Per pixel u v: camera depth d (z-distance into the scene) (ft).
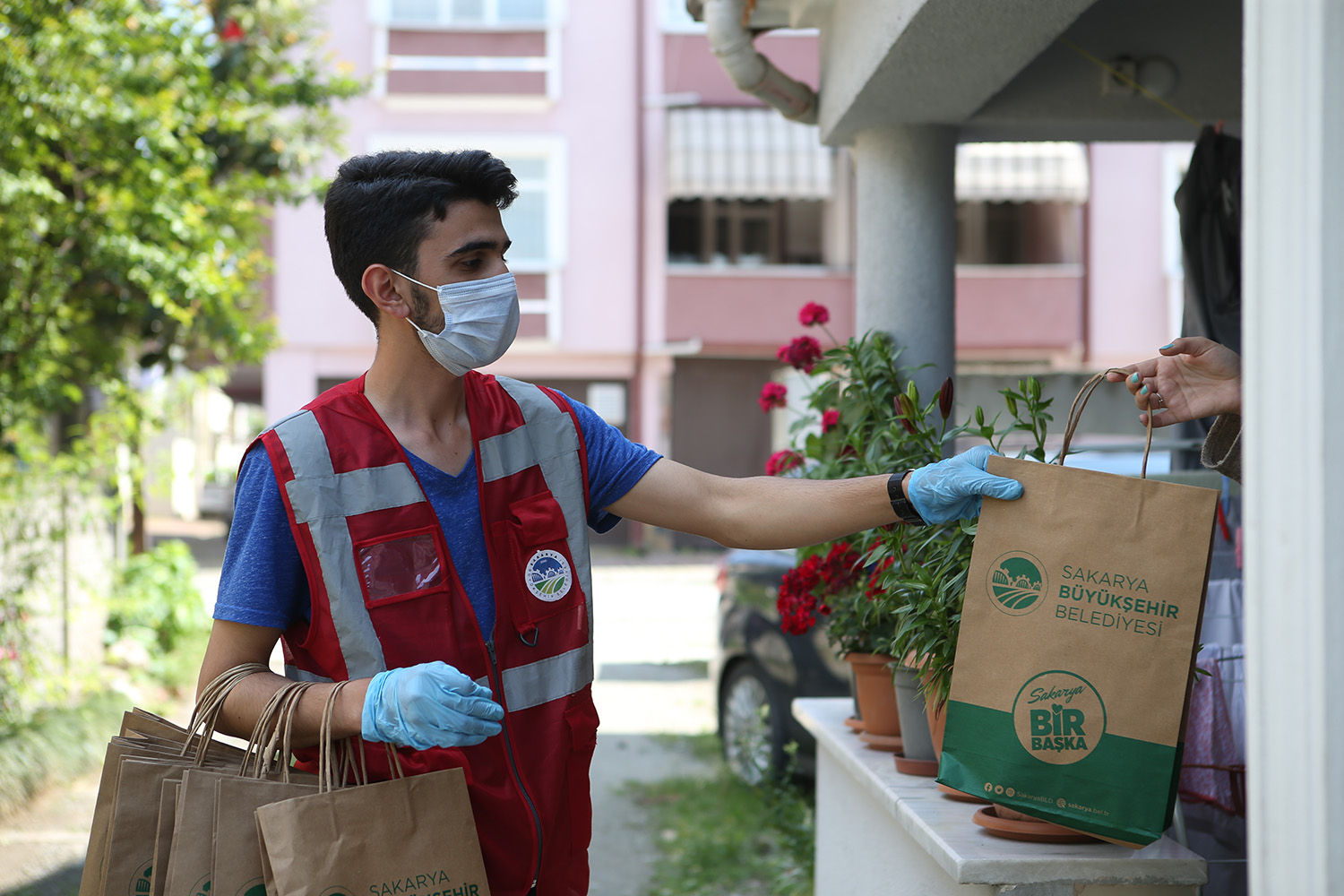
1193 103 10.98
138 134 19.34
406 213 5.51
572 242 56.13
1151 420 5.76
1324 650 3.57
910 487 5.86
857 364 10.09
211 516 71.77
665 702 24.61
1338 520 3.55
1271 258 3.79
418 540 5.57
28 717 18.42
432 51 54.60
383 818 4.98
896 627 8.49
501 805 5.46
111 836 5.09
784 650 16.49
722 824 15.97
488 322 5.60
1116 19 10.89
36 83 17.54
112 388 22.68
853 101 10.23
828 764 10.39
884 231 11.13
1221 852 8.04
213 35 26.63
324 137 29.30
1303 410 3.65
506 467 5.90
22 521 18.57
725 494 6.27
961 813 6.97
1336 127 3.55
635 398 57.21
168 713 21.16
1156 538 5.43
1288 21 3.68
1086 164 54.44
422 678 4.90
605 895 13.71
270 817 4.85
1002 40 8.59
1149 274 54.85
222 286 21.80
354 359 55.42
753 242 57.11
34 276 19.10
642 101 55.77
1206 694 8.13
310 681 5.39
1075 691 5.48
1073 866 5.93
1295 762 3.70
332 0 53.72
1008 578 5.62
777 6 11.59
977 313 54.75
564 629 5.88
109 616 24.93
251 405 72.64
